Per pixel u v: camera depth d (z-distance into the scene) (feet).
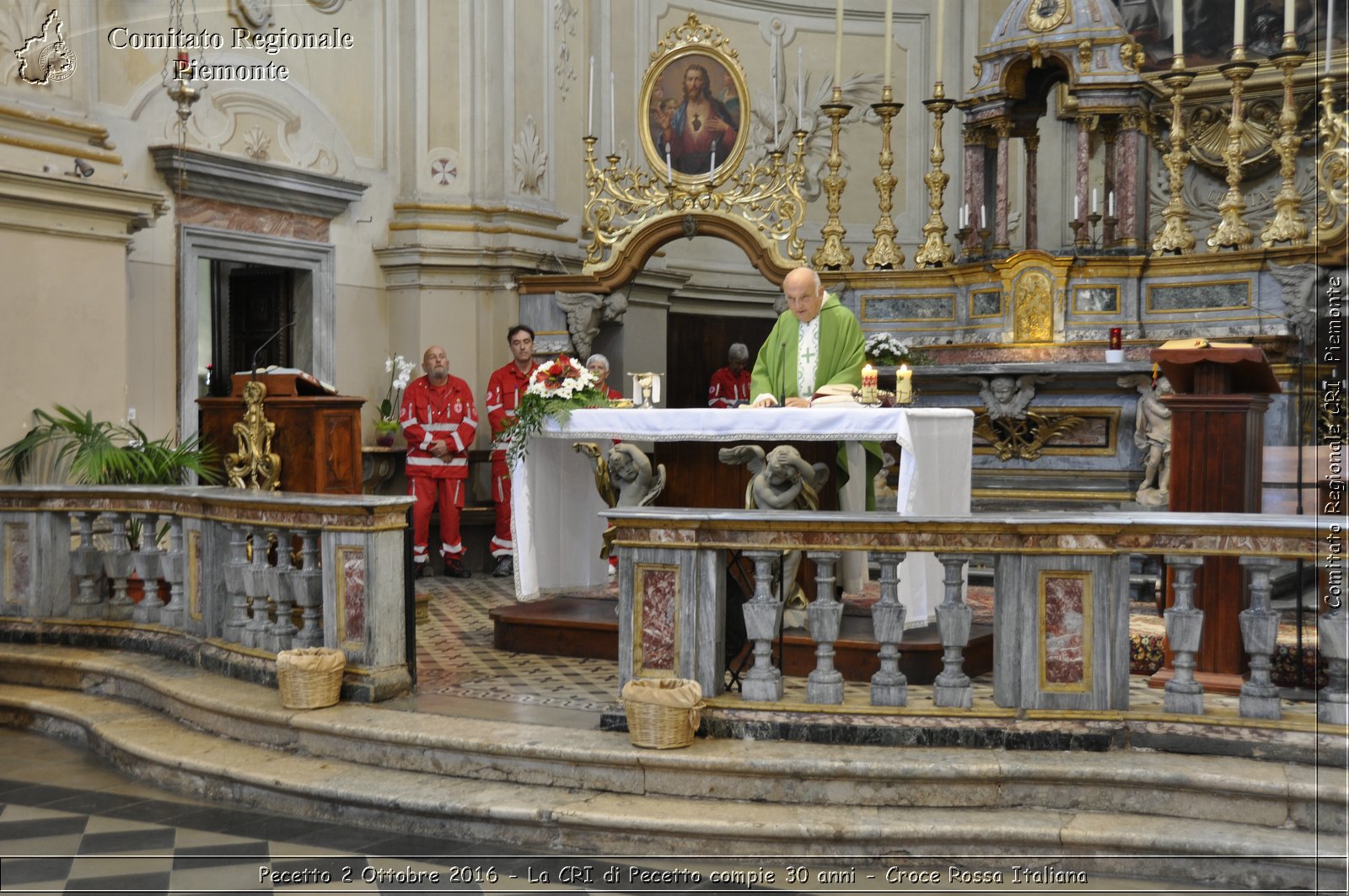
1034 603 16.52
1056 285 32.76
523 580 24.21
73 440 26.48
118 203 28.09
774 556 17.31
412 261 36.40
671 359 44.37
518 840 16.16
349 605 19.77
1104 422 31.32
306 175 33.55
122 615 24.52
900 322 35.37
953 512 22.16
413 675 20.18
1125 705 16.44
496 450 34.81
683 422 21.91
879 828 15.25
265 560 21.71
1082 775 15.69
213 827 17.03
